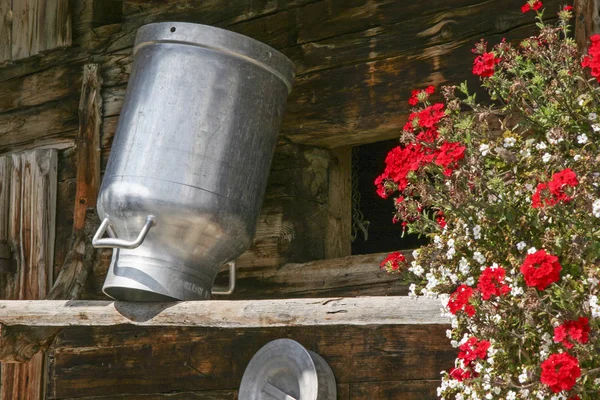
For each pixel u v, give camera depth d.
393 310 3.24
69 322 3.91
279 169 4.38
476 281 3.10
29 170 5.07
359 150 5.56
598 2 3.48
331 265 4.17
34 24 5.18
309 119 4.31
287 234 4.31
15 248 5.05
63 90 5.10
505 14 3.84
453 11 3.98
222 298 4.45
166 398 4.37
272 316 3.46
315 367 3.83
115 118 4.88
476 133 3.18
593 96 3.08
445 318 3.16
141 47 3.86
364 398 3.84
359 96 4.19
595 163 2.94
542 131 3.11
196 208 3.61
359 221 5.04
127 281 3.65
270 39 4.49
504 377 2.95
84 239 4.76
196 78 3.71
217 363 4.23
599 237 2.87
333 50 4.29
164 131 3.67
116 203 3.66
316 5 4.37
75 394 4.66
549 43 3.16
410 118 3.35
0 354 4.11
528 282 2.75
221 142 3.69
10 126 5.28
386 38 4.15
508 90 3.19
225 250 3.77
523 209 3.05
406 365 3.76
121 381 4.52
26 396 4.87
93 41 5.00
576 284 2.84
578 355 2.81
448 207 3.13
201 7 4.74
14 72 5.31
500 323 2.95
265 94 3.81
